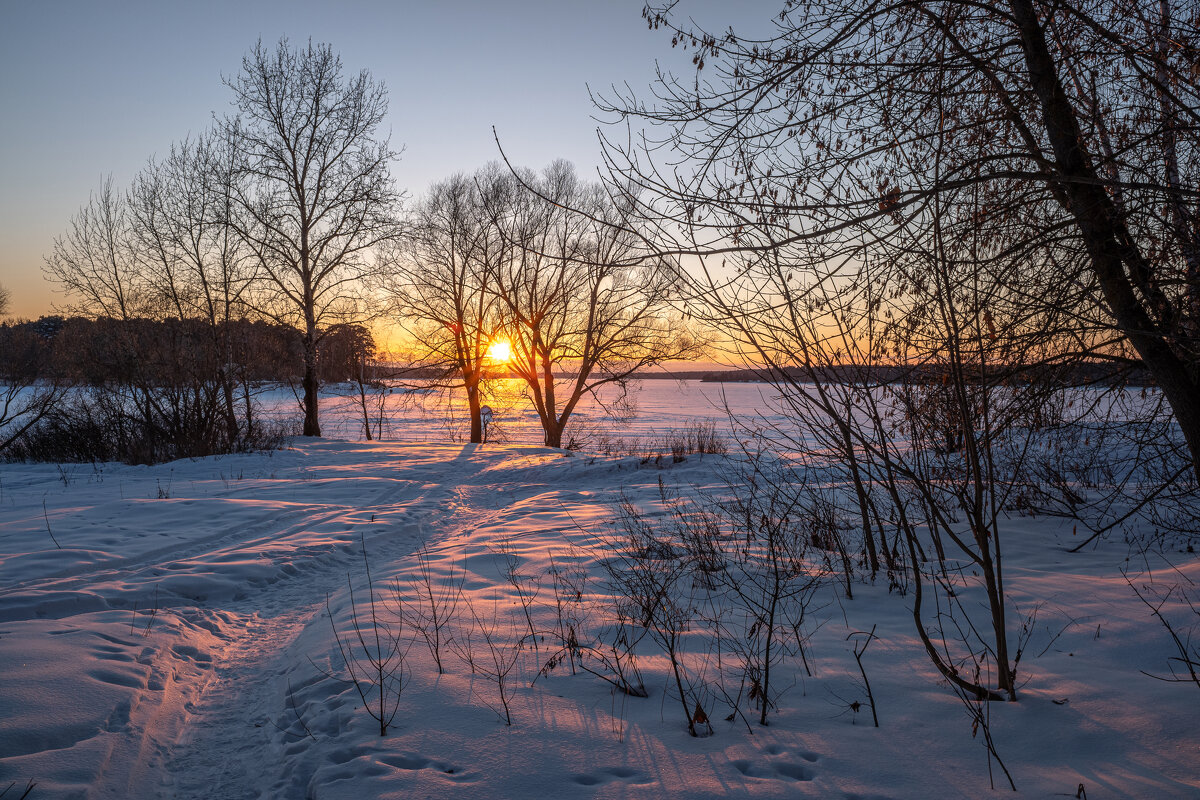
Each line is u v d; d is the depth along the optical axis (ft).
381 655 15.42
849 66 13.51
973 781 10.04
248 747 12.53
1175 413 14.78
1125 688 12.62
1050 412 20.68
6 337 128.26
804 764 10.59
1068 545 23.67
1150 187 9.93
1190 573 19.20
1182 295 14.53
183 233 77.25
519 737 11.59
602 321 84.12
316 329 86.53
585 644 16.07
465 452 72.64
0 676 13.71
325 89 82.69
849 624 17.04
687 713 11.78
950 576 20.58
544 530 32.40
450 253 87.30
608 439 96.32
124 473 56.03
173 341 70.03
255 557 26.43
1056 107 13.91
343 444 77.97
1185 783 9.74
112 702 13.47
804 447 21.47
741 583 20.74
